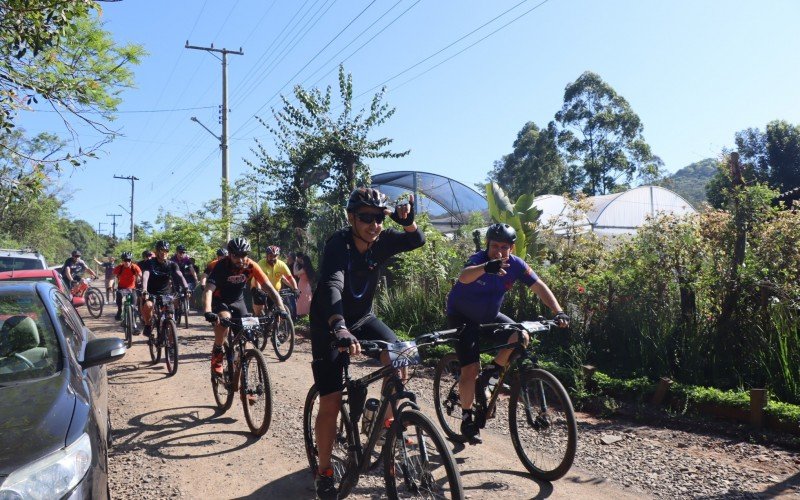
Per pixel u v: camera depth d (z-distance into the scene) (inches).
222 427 220.2
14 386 120.3
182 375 314.8
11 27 251.6
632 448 189.9
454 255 439.2
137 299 417.4
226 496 159.9
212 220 786.8
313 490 162.9
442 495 122.7
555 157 1553.9
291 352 350.9
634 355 268.4
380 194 140.7
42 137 792.3
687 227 264.4
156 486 166.6
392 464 128.4
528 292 330.6
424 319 415.2
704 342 244.8
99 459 110.6
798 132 1083.3
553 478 161.2
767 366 222.5
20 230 1438.2
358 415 139.6
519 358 175.0
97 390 144.3
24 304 149.0
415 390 274.1
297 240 660.7
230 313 231.8
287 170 650.2
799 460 172.9
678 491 155.2
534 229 385.1
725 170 261.3
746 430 197.5
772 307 229.6
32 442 99.8
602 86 1499.8
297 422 224.4
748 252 248.8
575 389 249.1
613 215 806.5
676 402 225.1
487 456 184.9
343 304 143.2
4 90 253.3
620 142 1515.7
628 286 280.5
